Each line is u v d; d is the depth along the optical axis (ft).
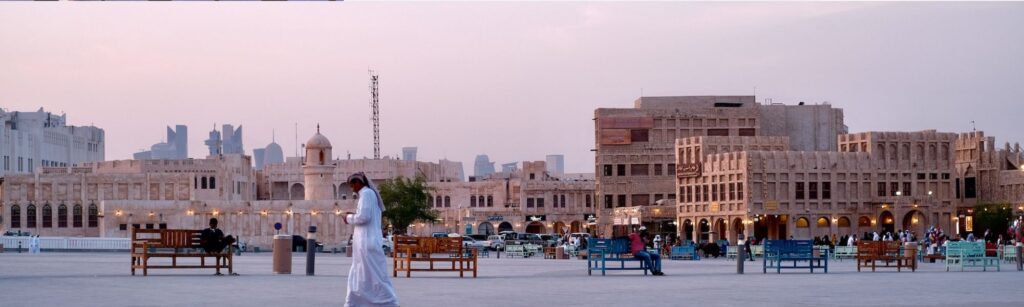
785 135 586.86
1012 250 252.62
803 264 232.73
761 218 468.75
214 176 634.02
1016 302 101.96
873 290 119.24
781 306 97.09
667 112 577.02
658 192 572.10
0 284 122.31
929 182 475.31
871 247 187.83
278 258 157.58
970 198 555.28
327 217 531.09
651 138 575.79
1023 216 493.36
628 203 573.33
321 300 102.17
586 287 124.06
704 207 489.67
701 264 240.53
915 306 97.25
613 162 575.38
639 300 103.55
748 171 460.55
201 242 147.64
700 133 576.61
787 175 464.65
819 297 107.86
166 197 584.81
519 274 170.30
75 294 107.96
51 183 572.92
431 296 108.58
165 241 146.30
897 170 474.08
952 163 478.18
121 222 517.55
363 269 85.92
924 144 476.54
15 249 376.07
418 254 169.58
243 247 448.24
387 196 538.06
